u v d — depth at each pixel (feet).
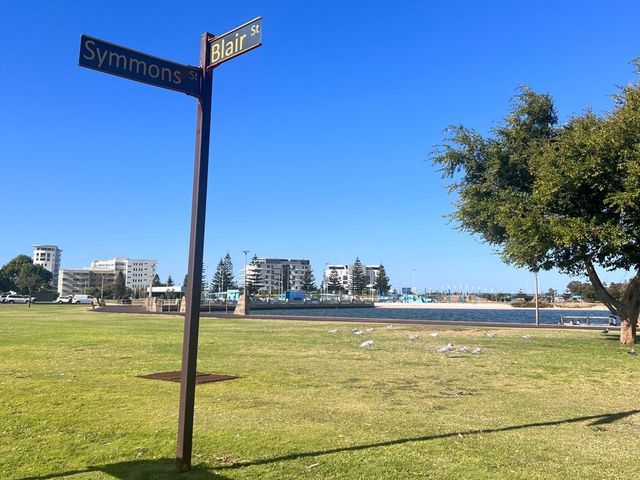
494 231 77.71
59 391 34.12
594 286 72.28
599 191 61.36
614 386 38.88
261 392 34.76
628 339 69.82
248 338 78.23
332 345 67.41
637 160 55.62
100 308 237.66
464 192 78.64
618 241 57.67
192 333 18.57
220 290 543.39
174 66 18.19
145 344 66.23
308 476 18.53
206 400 31.96
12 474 18.69
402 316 257.75
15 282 533.96
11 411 28.30
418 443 22.80
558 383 39.83
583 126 63.82
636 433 25.16
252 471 18.94
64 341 69.82
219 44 18.70
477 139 77.87
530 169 69.31
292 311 365.40
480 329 101.91
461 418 27.81
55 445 22.15
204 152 18.49
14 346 62.90
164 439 23.04
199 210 18.37
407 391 35.70
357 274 628.69
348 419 27.27
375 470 19.21
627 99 60.95
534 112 75.82
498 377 42.29
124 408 29.22
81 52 16.26
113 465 19.60
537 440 23.61
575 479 18.57
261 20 17.30
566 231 59.57
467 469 19.45
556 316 274.16
